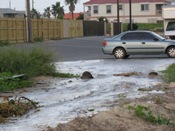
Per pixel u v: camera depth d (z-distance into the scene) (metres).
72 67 20.69
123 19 88.31
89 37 55.38
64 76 17.06
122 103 10.66
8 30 40.78
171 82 14.41
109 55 28.86
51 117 9.35
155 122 8.77
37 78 16.44
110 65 21.39
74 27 55.91
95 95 12.37
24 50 17.48
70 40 46.91
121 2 88.12
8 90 13.61
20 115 9.65
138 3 87.44
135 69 19.30
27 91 13.45
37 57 17.28
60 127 8.15
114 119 8.63
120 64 21.80
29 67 16.70
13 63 16.44
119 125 8.34
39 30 46.72
